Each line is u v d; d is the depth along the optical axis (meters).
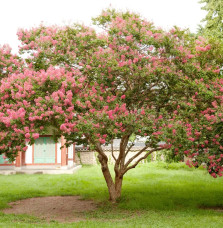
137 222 9.94
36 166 25.83
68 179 20.64
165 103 12.80
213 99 11.35
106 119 10.23
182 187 17.36
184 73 11.62
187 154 11.27
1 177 22.03
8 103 10.32
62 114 9.77
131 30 11.08
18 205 13.67
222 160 10.87
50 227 9.26
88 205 13.55
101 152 13.35
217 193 15.50
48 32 11.38
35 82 10.06
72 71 11.06
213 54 11.65
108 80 10.98
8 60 11.41
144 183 18.98
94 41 11.10
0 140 10.04
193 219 10.19
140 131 10.91
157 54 11.55
